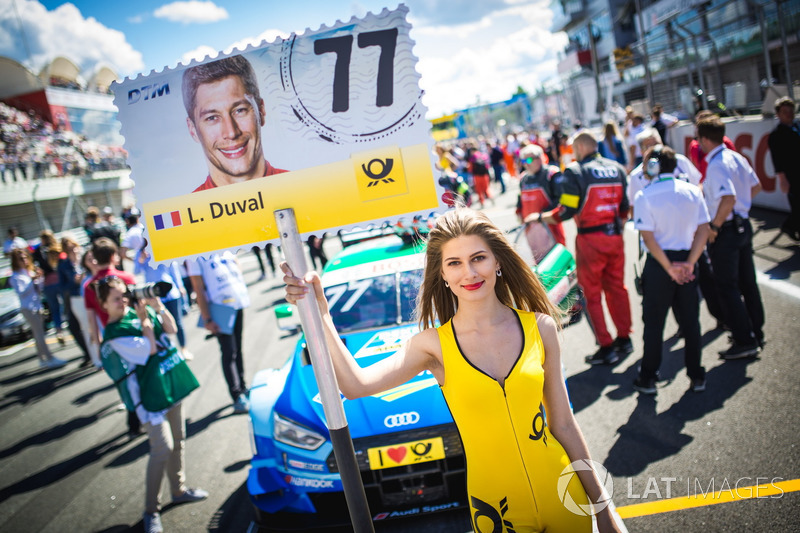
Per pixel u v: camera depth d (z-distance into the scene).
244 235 1.83
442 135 25.59
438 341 1.92
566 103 33.03
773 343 4.64
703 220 3.91
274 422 3.45
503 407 1.82
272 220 1.81
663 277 4.04
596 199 4.84
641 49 13.69
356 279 4.51
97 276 5.54
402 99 1.72
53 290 10.90
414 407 3.27
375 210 1.77
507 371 1.84
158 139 1.83
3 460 5.90
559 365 1.93
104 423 6.44
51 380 8.77
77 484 4.99
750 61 10.38
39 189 24.88
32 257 12.01
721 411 3.84
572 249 8.84
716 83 11.59
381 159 1.75
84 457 5.57
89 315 5.62
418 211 1.76
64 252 8.66
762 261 6.56
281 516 3.42
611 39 36.69
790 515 2.77
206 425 5.58
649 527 2.92
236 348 5.81
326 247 14.82
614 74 21.59
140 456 5.36
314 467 3.26
